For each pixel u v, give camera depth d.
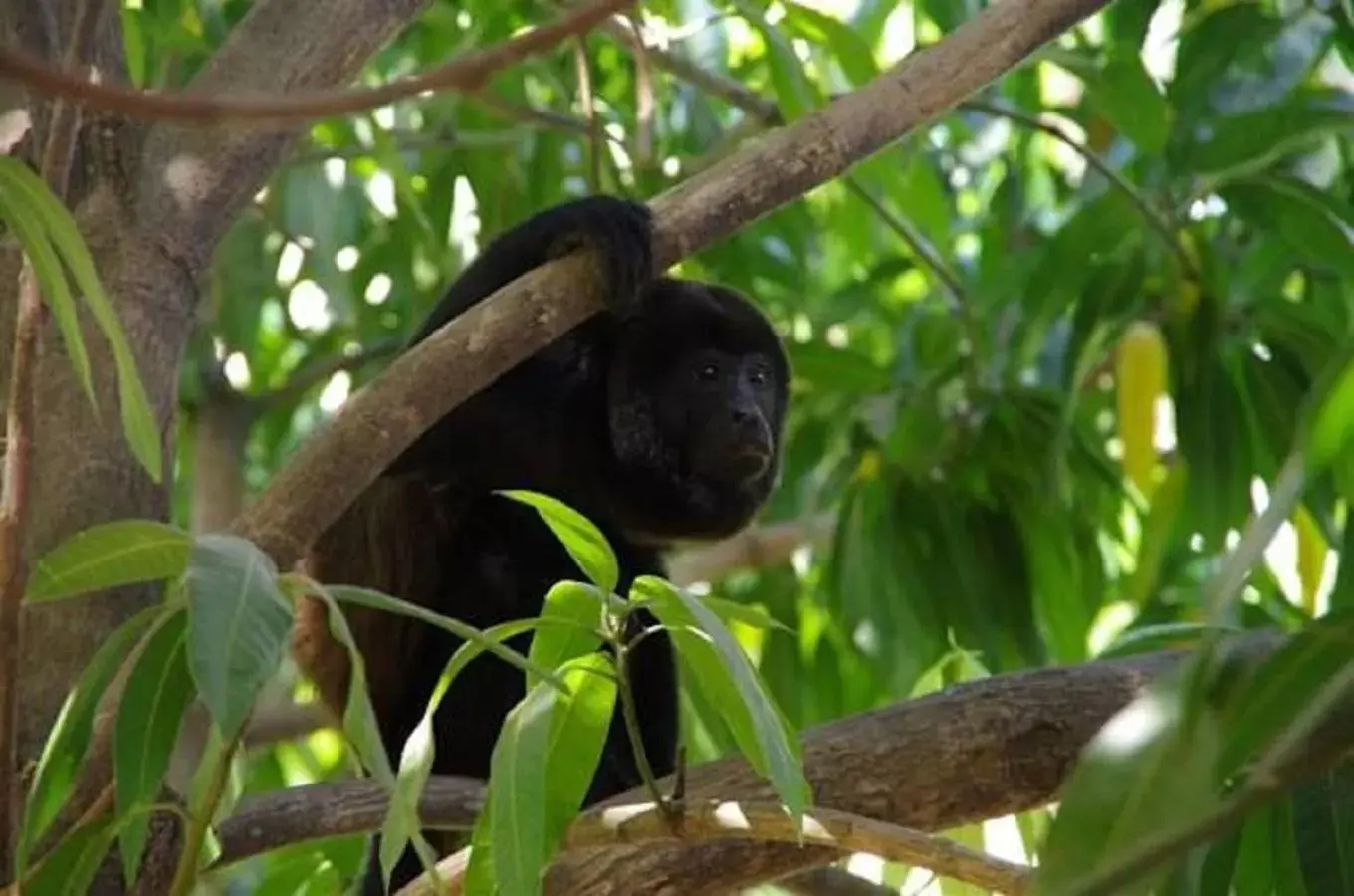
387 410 3.79
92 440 4.24
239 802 4.38
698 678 3.08
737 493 6.14
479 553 5.75
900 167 6.75
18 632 2.82
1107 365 7.74
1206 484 6.24
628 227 4.47
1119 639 4.21
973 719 3.82
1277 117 6.45
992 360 6.99
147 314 4.41
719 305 6.22
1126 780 2.13
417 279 8.38
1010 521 6.43
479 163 7.36
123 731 2.72
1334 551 5.62
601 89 7.57
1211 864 3.05
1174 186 6.51
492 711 5.65
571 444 5.89
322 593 2.55
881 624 6.50
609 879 3.62
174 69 6.91
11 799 2.90
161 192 4.57
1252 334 6.38
